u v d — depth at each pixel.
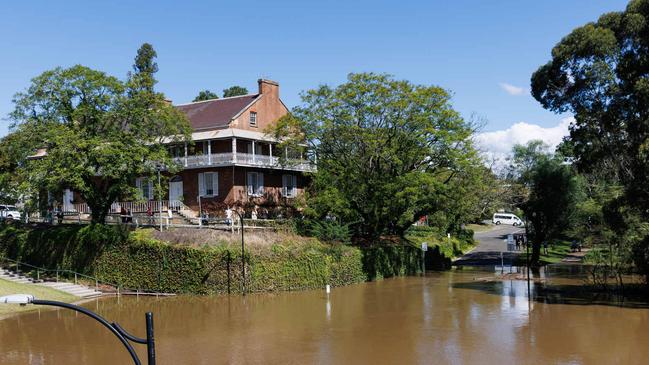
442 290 36.38
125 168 37.53
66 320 28.05
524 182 65.75
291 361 19.73
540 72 32.06
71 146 35.53
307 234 41.47
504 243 68.38
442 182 43.69
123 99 37.81
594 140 31.31
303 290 36.50
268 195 49.81
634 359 19.33
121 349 22.12
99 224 38.75
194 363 19.67
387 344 21.91
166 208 47.47
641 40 27.97
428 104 41.34
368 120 41.34
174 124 39.75
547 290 35.34
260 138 47.62
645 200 28.19
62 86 37.19
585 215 46.28
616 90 28.84
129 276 36.31
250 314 28.56
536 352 20.38
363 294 35.00
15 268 39.28
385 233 50.25
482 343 21.81
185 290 34.84
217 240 35.91
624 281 38.09
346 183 41.69
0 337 24.52
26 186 35.62
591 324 24.95
